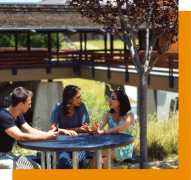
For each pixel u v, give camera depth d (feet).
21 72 62.64
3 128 12.82
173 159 20.59
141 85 19.34
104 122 15.65
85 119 15.87
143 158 15.88
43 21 63.41
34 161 15.07
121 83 59.06
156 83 50.83
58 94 65.00
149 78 52.13
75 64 69.05
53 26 62.85
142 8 19.63
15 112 13.16
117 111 15.24
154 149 21.71
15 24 60.70
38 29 61.72
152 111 67.56
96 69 65.16
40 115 63.05
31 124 59.26
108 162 13.56
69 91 15.14
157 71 50.21
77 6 21.30
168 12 19.92
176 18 19.69
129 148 15.23
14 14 62.75
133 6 20.06
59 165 14.25
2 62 60.44
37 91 63.31
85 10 21.15
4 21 60.70
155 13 19.94
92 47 156.35
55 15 65.82
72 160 13.38
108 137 13.93
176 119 27.53
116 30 21.15
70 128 15.53
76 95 15.20
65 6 67.41
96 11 20.84
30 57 64.85
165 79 48.75
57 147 11.93
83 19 66.85
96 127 14.75
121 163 19.47
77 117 15.79
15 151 24.63
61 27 63.41
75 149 11.92
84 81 122.42
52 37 105.70
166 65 55.16
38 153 16.48
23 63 64.03
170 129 25.38
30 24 61.87
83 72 69.15
